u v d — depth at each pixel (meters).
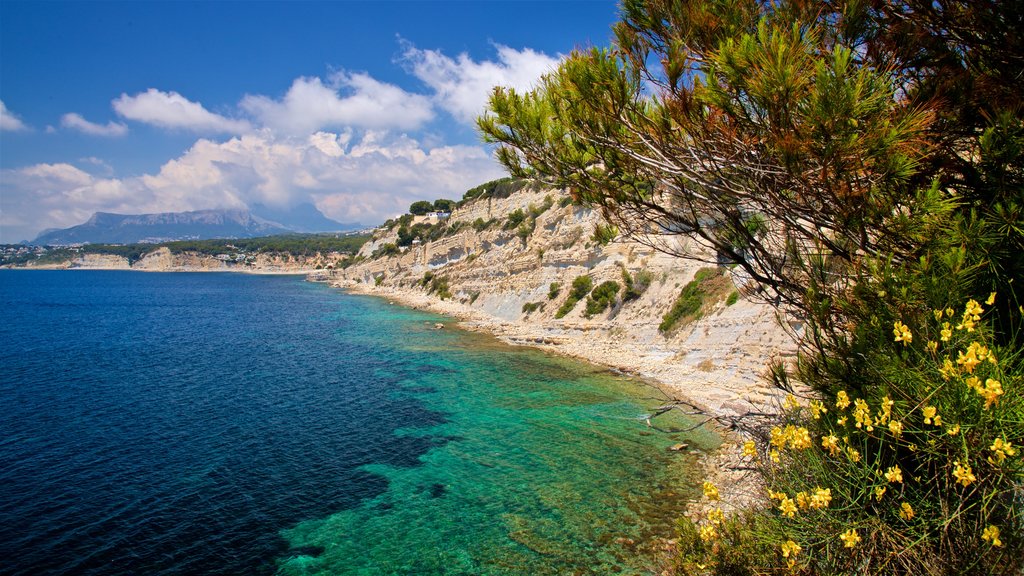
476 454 25.16
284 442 27.31
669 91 6.90
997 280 5.08
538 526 18.38
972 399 4.61
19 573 16.28
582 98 7.40
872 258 5.86
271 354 53.31
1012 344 4.77
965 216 5.60
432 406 33.47
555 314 66.19
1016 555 4.67
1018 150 4.96
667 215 8.80
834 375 5.62
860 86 4.85
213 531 18.64
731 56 5.64
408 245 153.12
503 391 36.94
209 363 48.72
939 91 5.59
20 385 40.09
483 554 16.89
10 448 26.42
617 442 26.05
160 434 28.67
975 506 4.92
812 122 5.12
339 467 24.00
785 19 6.25
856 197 5.67
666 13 6.96
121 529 18.80
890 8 5.85
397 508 20.06
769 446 6.73
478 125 9.11
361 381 40.78
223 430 29.31
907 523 5.13
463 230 116.81
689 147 7.39
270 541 18.02
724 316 42.69
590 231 71.00
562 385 38.28
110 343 61.66
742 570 6.14
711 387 35.47
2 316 91.38
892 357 5.17
